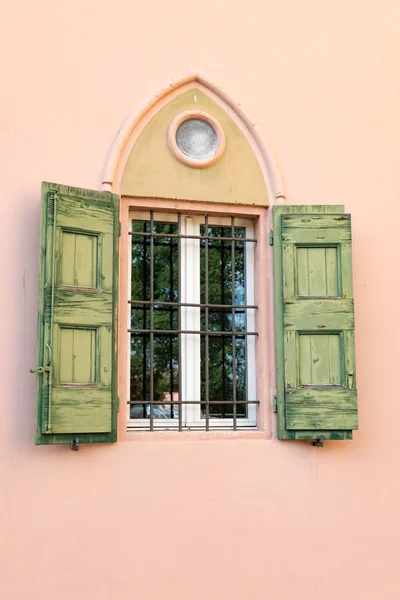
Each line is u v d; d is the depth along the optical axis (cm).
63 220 417
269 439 454
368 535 460
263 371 461
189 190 461
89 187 445
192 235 474
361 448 467
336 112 495
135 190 452
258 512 444
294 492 452
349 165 491
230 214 473
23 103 442
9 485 408
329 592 448
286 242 460
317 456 459
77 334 416
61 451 418
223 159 470
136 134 457
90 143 449
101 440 416
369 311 480
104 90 456
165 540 428
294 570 445
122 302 445
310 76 494
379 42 511
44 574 407
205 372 464
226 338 473
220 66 478
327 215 463
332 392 450
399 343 482
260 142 475
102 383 416
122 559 420
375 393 474
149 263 466
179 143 466
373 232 489
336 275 461
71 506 416
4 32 445
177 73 470
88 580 413
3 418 412
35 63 447
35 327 423
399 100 508
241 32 486
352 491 461
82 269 422
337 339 457
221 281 477
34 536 408
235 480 444
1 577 401
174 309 466
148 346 458
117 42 463
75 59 454
